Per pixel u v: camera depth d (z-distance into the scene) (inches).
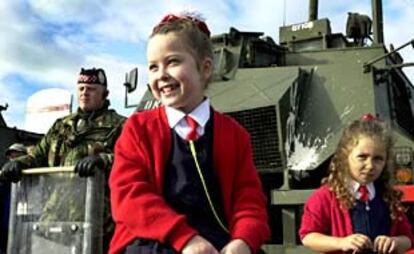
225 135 91.8
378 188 135.0
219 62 314.8
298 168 251.4
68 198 156.7
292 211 236.7
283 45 378.3
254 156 260.5
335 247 129.0
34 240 159.6
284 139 258.2
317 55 325.7
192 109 90.4
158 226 82.0
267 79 285.3
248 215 88.9
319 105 281.0
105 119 202.4
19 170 163.3
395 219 134.3
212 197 88.3
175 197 86.7
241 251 83.2
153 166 87.7
